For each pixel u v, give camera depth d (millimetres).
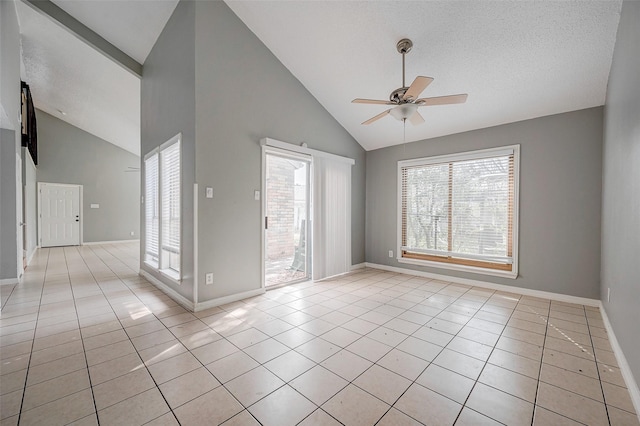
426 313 3109
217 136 3271
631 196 1962
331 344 2389
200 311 3109
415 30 2984
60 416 1537
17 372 1939
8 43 3283
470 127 4188
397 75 3586
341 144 5012
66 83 5820
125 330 2617
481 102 3672
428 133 4574
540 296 3670
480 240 4176
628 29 2088
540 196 3664
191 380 1871
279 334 2568
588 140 3344
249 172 3602
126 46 4320
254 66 3660
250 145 3611
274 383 1850
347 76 3891
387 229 5281
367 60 3525
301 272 4812
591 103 3268
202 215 3145
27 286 4062
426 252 4727
